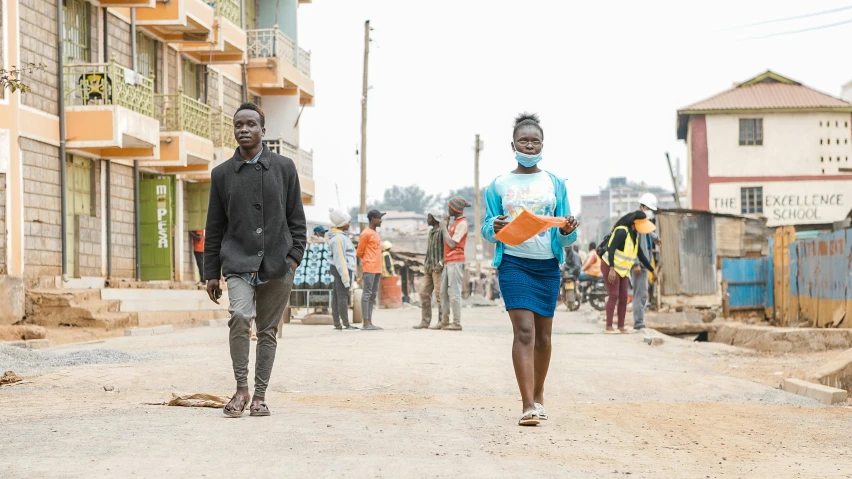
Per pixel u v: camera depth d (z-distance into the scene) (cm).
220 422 677
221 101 3142
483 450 592
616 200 13812
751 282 2780
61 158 2083
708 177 5175
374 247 1722
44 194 2027
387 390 939
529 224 693
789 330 1614
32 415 724
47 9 2059
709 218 2914
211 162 2723
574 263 3250
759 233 3481
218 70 3117
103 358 1175
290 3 3622
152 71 2648
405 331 1594
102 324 1872
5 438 600
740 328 1811
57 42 2095
